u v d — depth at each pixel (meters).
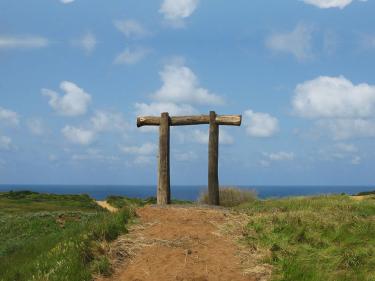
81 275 10.57
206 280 10.62
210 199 19.11
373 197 21.89
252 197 23.81
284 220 14.52
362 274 10.94
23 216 21.52
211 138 19.23
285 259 11.64
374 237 13.11
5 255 15.97
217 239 13.30
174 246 12.63
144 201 35.59
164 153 19.53
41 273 11.05
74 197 36.94
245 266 11.47
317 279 10.56
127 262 11.65
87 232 13.28
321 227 13.89
